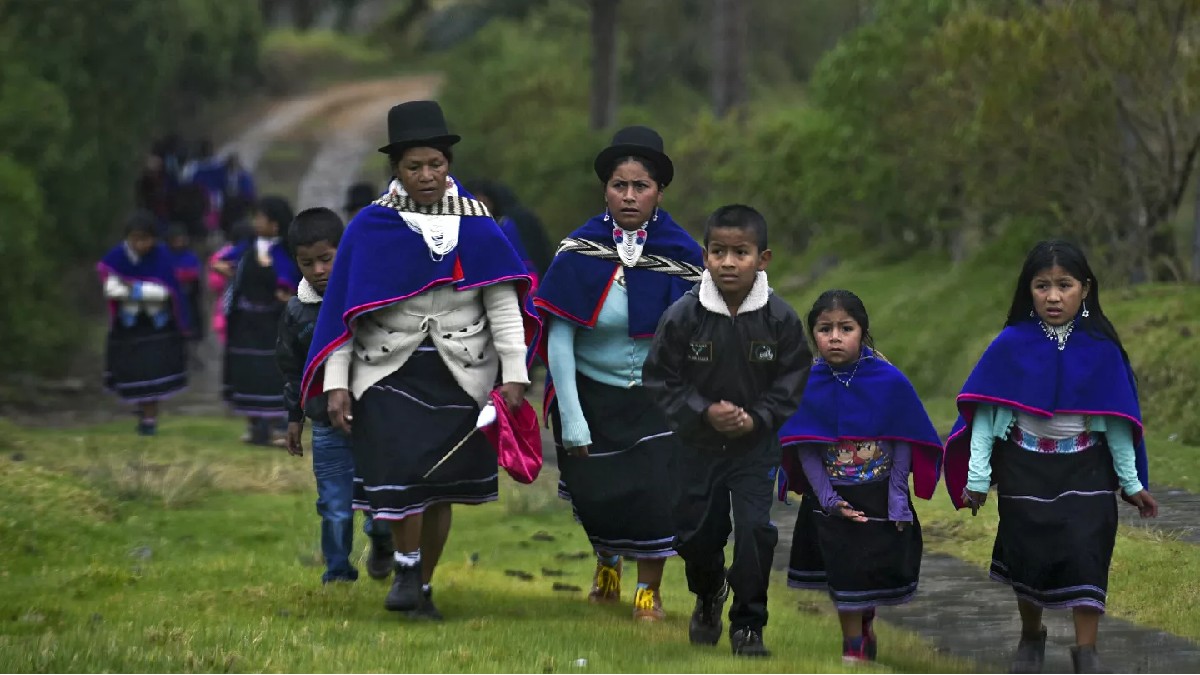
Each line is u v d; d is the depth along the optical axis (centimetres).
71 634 1498
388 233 1642
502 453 1606
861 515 1498
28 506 2222
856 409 1509
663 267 1744
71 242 6359
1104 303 3450
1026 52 3631
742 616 1510
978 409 1515
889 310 4100
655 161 1745
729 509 1521
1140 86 3588
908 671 1527
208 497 2552
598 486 1758
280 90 13325
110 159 7006
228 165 7588
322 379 1675
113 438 3225
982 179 4006
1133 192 3697
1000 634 1741
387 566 1916
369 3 17700
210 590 1822
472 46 11194
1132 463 1474
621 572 2044
